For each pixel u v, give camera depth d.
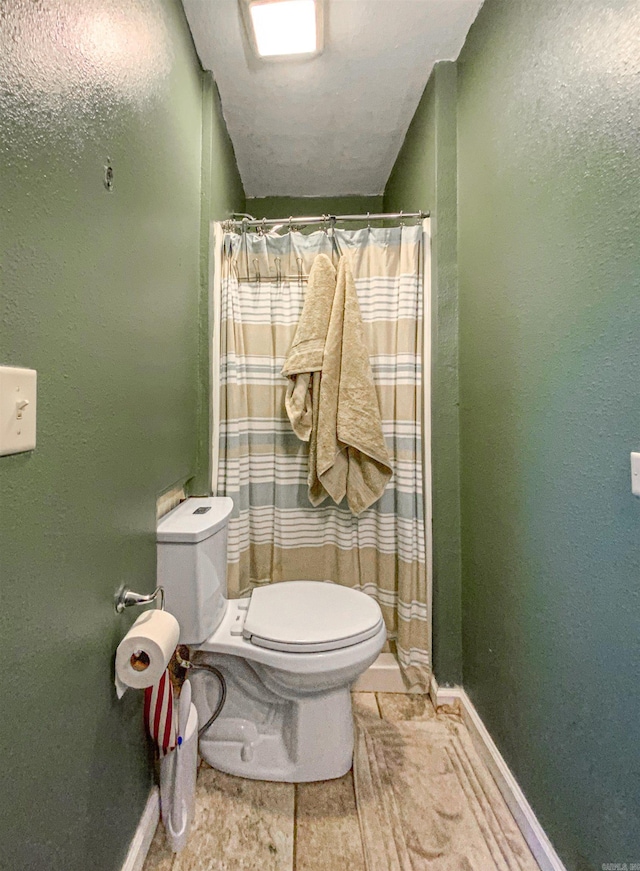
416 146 1.62
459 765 1.13
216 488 1.43
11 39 0.47
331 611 1.15
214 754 1.12
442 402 1.38
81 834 0.63
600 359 0.70
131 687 0.76
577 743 0.76
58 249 0.57
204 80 1.41
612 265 0.67
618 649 0.67
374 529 1.48
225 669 1.14
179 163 1.15
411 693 1.41
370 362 1.45
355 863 0.87
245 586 1.47
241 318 1.47
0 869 0.46
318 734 1.07
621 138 0.64
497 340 1.08
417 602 1.41
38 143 0.52
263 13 1.19
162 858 0.87
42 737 0.54
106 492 0.72
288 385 1.43
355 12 1.22
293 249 1.47
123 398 0.78
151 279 0.93
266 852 0.89
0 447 0.45
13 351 0.48
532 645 0.92
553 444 0.84
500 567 1.07
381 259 1.46
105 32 0.70
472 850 0.90
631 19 0.61
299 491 1.49
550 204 0.84
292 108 1.62
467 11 1.20
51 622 0.56
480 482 1.20
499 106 1.07
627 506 0.65
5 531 0.47
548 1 0.84
